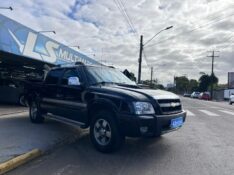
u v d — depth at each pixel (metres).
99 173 4.95
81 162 5.56
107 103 6.00
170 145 7.10
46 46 16.84
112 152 6.19
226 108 22.41
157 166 5.40
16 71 21.75
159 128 5.75
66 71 7.74
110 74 7.55
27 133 7.54
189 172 5.10
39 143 6.57
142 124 5.54
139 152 6.36
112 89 6.21
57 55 18.30
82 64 7.49
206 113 16.19
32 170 5.06
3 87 16.12
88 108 6.52
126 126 5.66
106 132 6.12
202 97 60.09
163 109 6.02
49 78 8.41
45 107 8.48
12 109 13.50
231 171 5.20
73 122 7.08
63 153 6.20
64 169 5.14
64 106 7.44
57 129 8.31
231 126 10.75
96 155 6.05
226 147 7.06
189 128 9.89
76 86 7.00
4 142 6.50
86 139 7.58
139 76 27.47
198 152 6.50
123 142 6.03
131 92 6.00
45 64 18.14
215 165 5.54
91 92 6.49
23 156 5.48
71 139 7.52
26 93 9.63
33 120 9.24
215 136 8.49
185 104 26.33
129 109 5.65
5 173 4.89
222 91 73.44
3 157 5.38
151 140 7.58
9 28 12.98
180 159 5.89
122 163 5.53
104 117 6.09
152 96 5.95
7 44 12.54
